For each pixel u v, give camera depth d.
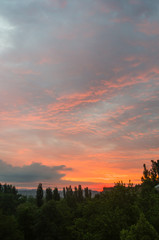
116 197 42.50
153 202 40.38
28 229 42.97
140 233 24.45
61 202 74.25
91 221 40.78
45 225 41.09
